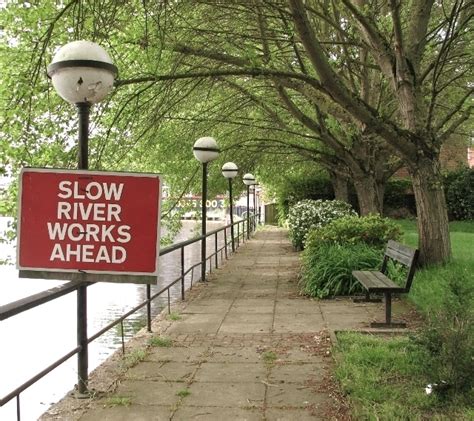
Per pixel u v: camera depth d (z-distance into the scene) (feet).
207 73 28.40
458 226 78.13
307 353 19.29
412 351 16.42
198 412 14.25
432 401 13.76
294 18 25.11
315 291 29.94
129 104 31.73
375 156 50.24
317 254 33.37
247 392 15.61
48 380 21.79
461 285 16.87
